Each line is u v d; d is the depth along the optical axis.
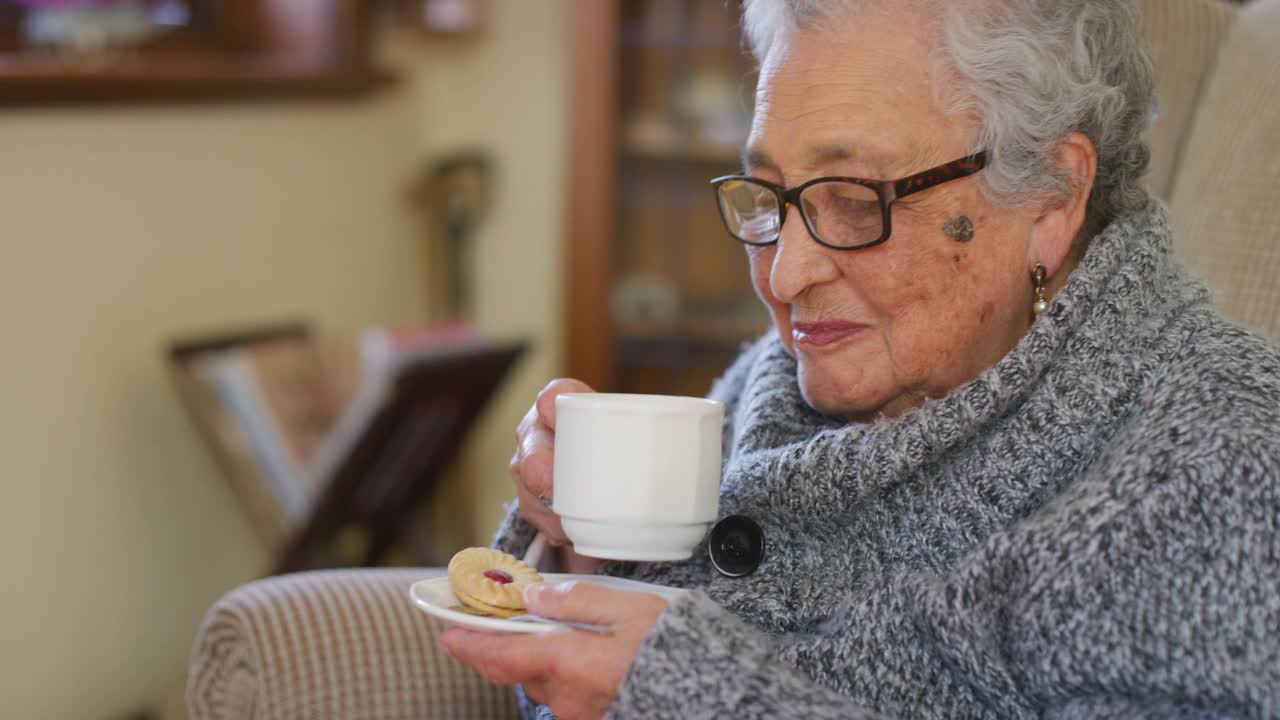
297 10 2.72
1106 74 1.01
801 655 0.98
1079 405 0.96
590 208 2.83
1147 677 0.84
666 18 2.81
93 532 2.17
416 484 2.48
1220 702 0.82
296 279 2.69
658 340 2.92
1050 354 0.97
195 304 2.40
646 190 2.88
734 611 1.05
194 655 1.21
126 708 2.26
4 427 2.00
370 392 2.16
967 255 0.99
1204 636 0.82
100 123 2.16
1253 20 1.31
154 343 2.29
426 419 2.35
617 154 2.84
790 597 1.05
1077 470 0.96
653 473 0.89
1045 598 0.88
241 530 2.52
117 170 2.20
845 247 0.98
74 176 2.11
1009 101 0.96
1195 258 1.26
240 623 1.18
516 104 3.10
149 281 2.28
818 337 1.03
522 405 3.16
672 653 0.86
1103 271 0.99
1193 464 0.85
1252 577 0.82
